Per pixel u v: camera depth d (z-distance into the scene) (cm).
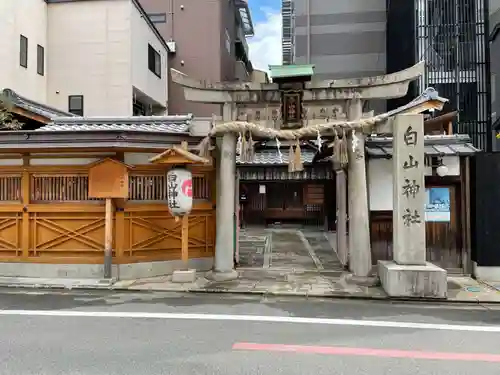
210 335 630
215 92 1035
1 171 1052
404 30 2567
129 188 1062
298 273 1110
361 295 877
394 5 2659
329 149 1215
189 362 523
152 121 1308
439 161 1076
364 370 504
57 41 2050
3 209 1048
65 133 970
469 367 517
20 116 1167
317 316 741
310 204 2005
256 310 779
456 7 2456
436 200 1100
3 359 529
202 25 2614
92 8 2034
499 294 888
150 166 1066
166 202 1092
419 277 863
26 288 963
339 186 1298
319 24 2844
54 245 1043
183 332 643
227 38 2806
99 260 1030
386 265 920
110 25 2027
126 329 656
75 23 2044
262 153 1961
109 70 2022
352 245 1009
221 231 1039
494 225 1030
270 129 995
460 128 2388
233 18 3039
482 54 2406
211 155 1134
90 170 988
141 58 2156
